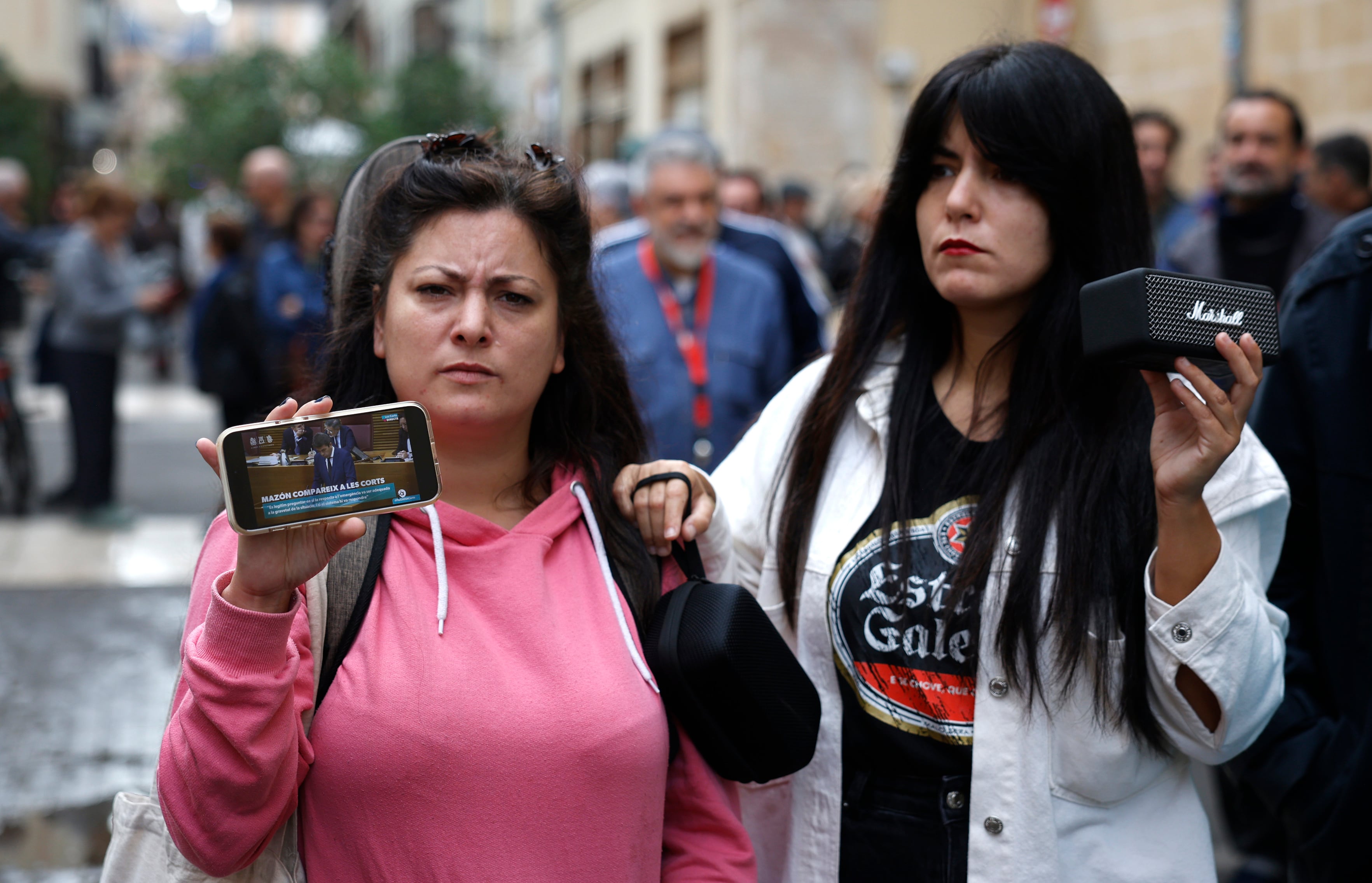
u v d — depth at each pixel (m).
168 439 12.09
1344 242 2.30
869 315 2.18
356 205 2.16
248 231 7.66
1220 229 5.01
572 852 1.65
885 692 1.99
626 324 2.42
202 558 1.71
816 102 14.66
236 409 7.14
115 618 6.32
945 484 2.05
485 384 1.77
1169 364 1.69
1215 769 3.07
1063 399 1.98
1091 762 1.90
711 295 4.43
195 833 1.55
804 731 1.88
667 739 1.77
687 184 4.34
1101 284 1.68
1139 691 1.89
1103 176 2.00
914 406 2.10
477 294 1.75
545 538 1.82
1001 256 2.00
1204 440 1.70
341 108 19.58
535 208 1.80
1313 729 2.25
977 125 1.97
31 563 7.29
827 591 2.06
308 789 1.66
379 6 33.94
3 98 27.67
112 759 4.61
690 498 1.95
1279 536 2.04
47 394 14.03
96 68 50.56
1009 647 1.89
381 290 1.85
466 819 1.62
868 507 2.08
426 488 1.55
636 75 17.73
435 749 1.62
